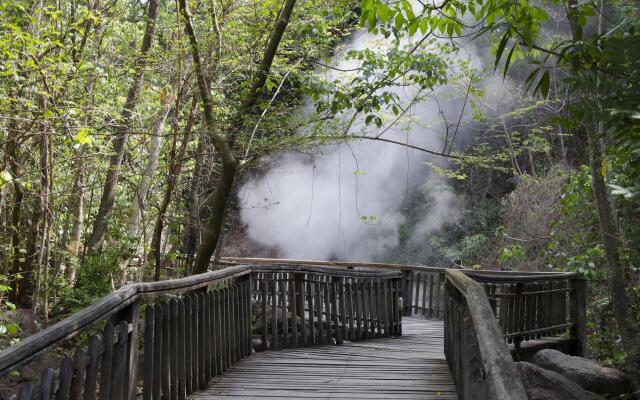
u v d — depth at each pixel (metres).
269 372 6.57
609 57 3.04
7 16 7.25
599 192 7.86
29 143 9.09
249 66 9.54
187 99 11.16
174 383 5.05
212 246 8.59
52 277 10.16
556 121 3.73
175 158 10.48
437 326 11.98
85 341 7.66
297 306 8.82
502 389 2.09
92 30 9.84
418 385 5.94
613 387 7.24
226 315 6.80
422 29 4.48
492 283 7.62
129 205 13.55
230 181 8.45
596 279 9.78
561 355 7.75
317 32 9.10
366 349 8.51
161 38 10.95
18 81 7.35
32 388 2.61
